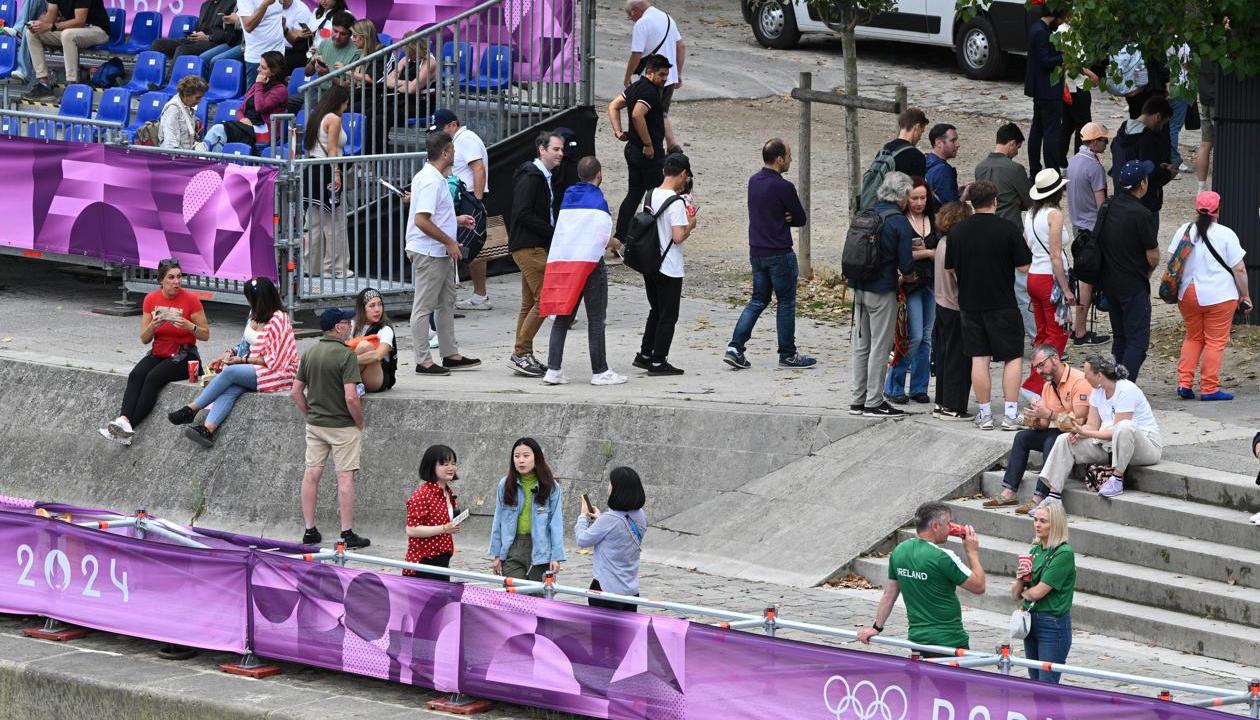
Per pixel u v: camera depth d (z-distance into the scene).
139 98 58.47
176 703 29.48
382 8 60.25
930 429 36.56
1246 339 43.12
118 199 48.72
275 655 30.75
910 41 73.62
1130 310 37.44
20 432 43.50
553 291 40.78
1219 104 44.09
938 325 37.28
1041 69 52.94
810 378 41.78
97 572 32.78
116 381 43.09
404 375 42.69
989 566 33.06
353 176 47.38
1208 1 40.62
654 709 26.91
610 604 29.19
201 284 48.09
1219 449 34.22
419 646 29.17
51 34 61.81
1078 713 23.36
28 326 48.59
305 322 47.75
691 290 51.41
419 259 41.94
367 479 39.59
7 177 50.44
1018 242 35.53
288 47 56.78
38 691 31.17
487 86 54.03
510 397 39.94
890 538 34.44
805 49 79.00
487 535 38.41
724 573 35.22
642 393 40.31
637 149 50.75
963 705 24.16
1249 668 28.77
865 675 25.02
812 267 52.00
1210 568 30.80
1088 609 31.20
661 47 53.31
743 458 37.56
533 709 28.17
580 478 38.47
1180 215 55.19
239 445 40.66
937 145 41.66
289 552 31.78
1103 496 33.03
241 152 51.16
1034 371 35.53
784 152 41.78
